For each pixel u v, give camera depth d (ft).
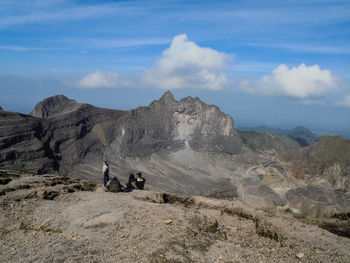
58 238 35.76
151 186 387.34
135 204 48.21
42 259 30.07
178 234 36.73
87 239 35.19
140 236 35.65
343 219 55.36
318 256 34.47
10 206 50.11
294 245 37.55
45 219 43.14
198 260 31.27
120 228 37.99
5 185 65.16
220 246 36.40
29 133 402.52
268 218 47.39
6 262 30.40
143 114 620.90
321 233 41.52
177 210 45.96
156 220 40.78
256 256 34.17
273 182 348.79
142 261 29.89
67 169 398.01
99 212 43.73
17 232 39.32
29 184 66.90
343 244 38.09
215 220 45.42
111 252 31.73
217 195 346.74
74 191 64.69
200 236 38.06
